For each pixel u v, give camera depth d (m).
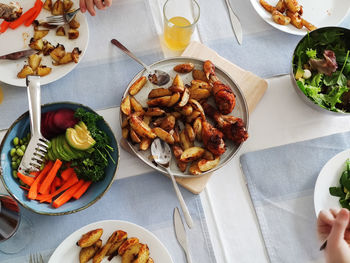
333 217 0.65
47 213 0.69
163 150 0.78
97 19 0.93
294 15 0.91
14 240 0.75
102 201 0.79
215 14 0.95
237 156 0.84
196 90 0.80
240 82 0.88
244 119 0.83
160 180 0.81
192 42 0.90
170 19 0.92
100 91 0.87
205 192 0.81
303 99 0.84
